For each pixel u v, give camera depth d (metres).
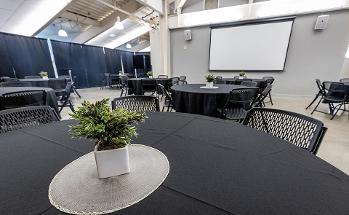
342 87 3.07
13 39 5.84
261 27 5.38
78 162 0.67
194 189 0.52
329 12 4.65
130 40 9.71
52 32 7.22
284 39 5.17
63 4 4.58
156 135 0.91
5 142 0.85
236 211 0.44
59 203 0.48
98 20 6.99
